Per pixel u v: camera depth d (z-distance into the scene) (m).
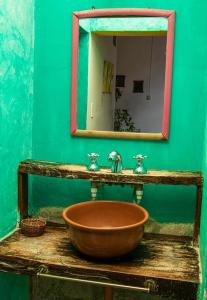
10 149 1.39
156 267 1.17
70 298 1.65
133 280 1.12
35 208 1.63
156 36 1.41
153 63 1.42
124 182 1.35
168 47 1.39
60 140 1.56
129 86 1.44
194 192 1.46
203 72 1.39
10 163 1.40
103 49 1.45
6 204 1.39
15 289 1.52
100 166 1.50
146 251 1.31
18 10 1.36
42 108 1.56
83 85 1.49
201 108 1.41
